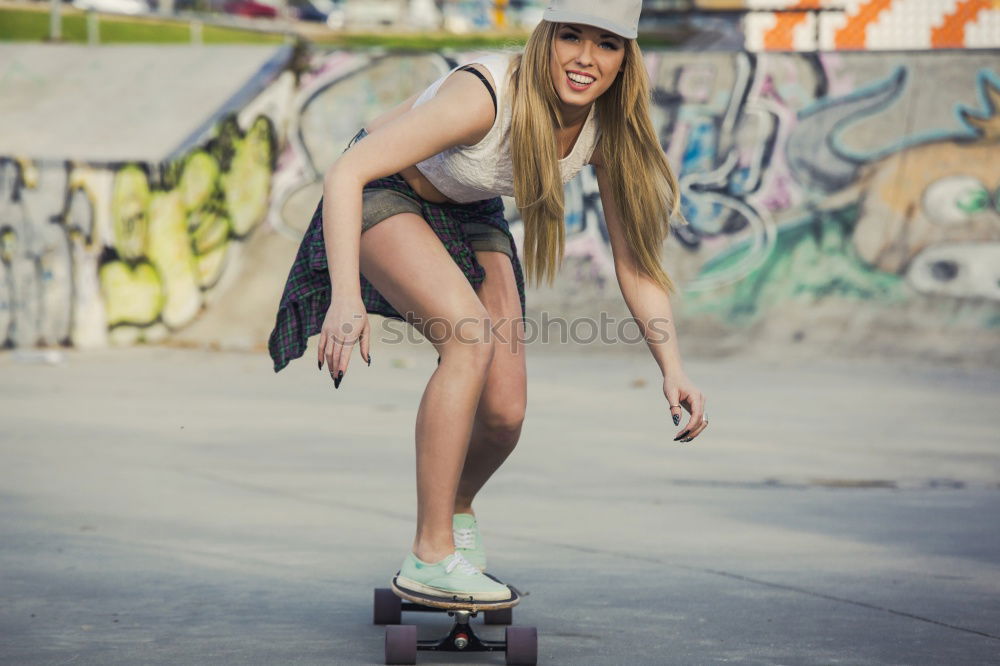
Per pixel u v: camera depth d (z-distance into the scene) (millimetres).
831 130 28094
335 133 30828
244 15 46844
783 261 27172
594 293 27125
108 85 32625
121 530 8266
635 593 6660
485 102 5227
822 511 9320
